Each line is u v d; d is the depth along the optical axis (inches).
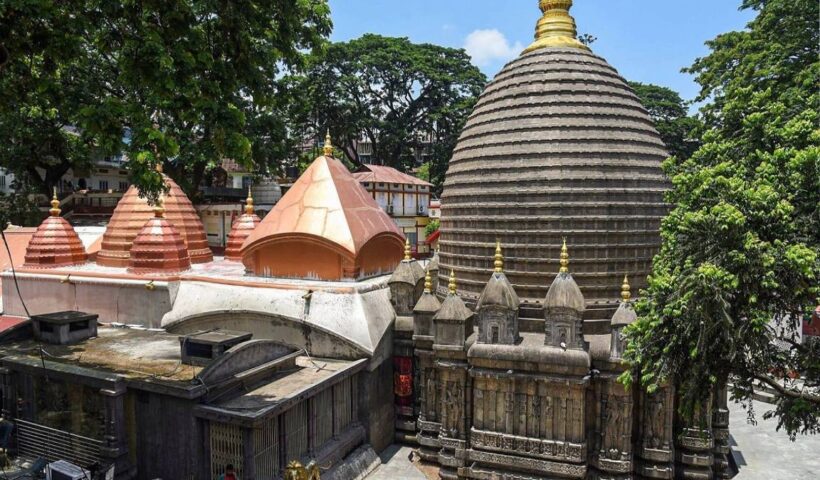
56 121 1427.2
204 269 984.3
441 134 2412.6
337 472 674.8
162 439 606.5
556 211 730.8
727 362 513.7
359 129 2196.1
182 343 691.4
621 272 733.9
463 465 711.1
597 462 670.5
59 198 1895.9
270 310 783.7
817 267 448.1
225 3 620.4
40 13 521.3
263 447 584.4
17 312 997.8
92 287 924.6
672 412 677.3
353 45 2192.4
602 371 668.1
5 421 684.1
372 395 767.1
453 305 722.2
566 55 800.3
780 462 783.7
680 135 2070.6
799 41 930.1
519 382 680.4
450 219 824.9
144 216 1019.3
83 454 629.6
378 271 890.1
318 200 848.3
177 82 597.0
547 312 668.7
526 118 766.5
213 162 1327.5
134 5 580.7
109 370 666.2
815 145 484.1
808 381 526.3
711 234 483.2
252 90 706.2
